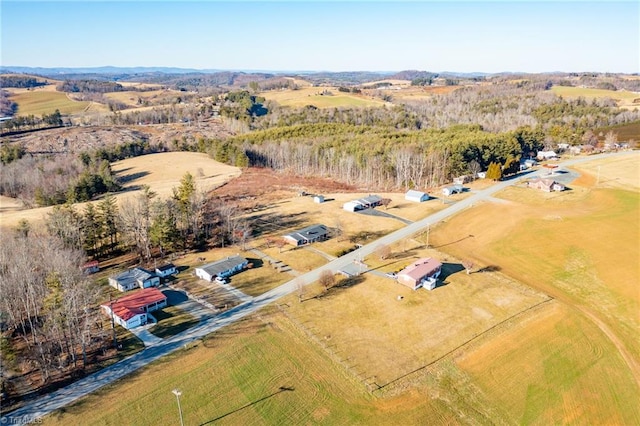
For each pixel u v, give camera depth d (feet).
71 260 220.64
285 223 322.14
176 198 293.23
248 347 175.01
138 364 164.25
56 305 170.40
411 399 149.79
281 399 148.66
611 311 206.08
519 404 149.28
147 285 223.30
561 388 157.17
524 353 174.91
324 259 258.57
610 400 152.46
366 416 142.31
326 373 161.48
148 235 267.39
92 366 163.02
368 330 188.44
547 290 224.94
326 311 202.59
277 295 216.13
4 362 154.81
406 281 224.74
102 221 272.10
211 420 139.44
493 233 296.51
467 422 141.08
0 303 182.60
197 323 191.52
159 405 144.56
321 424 138.92
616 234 287.69
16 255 210.38
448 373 162.71
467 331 188.03
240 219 326.85
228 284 227.81
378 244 278.67
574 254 261.24
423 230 304.30
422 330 188.65
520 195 380.17
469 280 232.73
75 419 138.21
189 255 267.59
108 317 195.52
